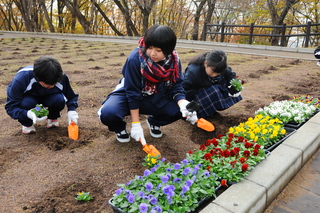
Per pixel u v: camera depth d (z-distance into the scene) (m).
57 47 11.77
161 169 2.02
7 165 2.37
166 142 2.92
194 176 1.90
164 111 2.74
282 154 2.47
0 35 18.28
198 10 21.03
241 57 9.69
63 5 28.19
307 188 2.33
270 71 6.97
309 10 18.88
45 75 2.45
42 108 2.76
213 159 2.19
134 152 2.66
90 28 23.31
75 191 2.05
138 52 2.41
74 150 2.66
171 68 2.46
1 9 30.05
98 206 1.90
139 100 2.53
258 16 20.19
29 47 11.45
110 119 2.57
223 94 3.44
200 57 3.21
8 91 2.79
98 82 5.49
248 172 2.14
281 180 2.22
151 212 1.53
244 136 2.74
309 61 8.85
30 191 2.03
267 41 22.50
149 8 20.77
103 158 2.53
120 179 2.22
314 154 2.90
